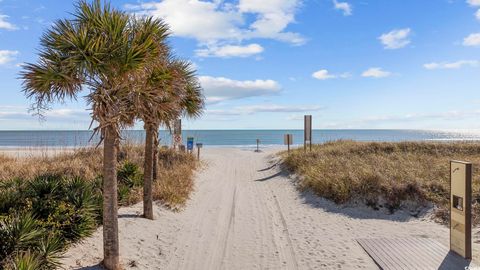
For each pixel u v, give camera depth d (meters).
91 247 6.34
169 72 5.75
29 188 7.44
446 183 10.85
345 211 10.34
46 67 4.86
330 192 11.50
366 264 6.26
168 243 7.27
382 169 12.78
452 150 17.52
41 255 5.09
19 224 5.34
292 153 19.75
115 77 5.07
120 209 8.98
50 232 5.84
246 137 95.25
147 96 5.56
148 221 8.32
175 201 10.20
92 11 5.17
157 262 6.36
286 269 6.18
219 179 15.90
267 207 10.95
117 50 4.82
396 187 10.54
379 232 8.30
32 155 17.30
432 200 10.05
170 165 15.75
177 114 8.52
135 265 6.04
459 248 6.44
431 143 19.12
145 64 5.23
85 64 4.70
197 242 7.48
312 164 15.51
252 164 21.20
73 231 6.34
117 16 4.97
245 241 7.66
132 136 17.72
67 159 15.59
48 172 11.88
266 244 7.48
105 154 5.60
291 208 10.88
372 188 10.92
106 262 5.64
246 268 6.23
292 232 8.38
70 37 4.68
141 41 5.23
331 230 8.55
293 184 14.30
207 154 26.08
